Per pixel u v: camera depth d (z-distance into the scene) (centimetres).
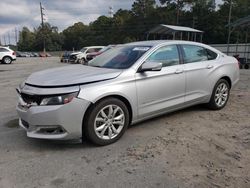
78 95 399
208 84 584
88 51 2775
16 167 370
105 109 431
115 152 412
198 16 7025
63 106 392
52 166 372
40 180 338
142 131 493
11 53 2688
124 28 9450
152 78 482
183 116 576
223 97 630
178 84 524
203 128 507
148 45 519
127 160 386
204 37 6881
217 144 435
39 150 422
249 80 1130
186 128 507
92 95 409
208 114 591
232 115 585
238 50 2566
